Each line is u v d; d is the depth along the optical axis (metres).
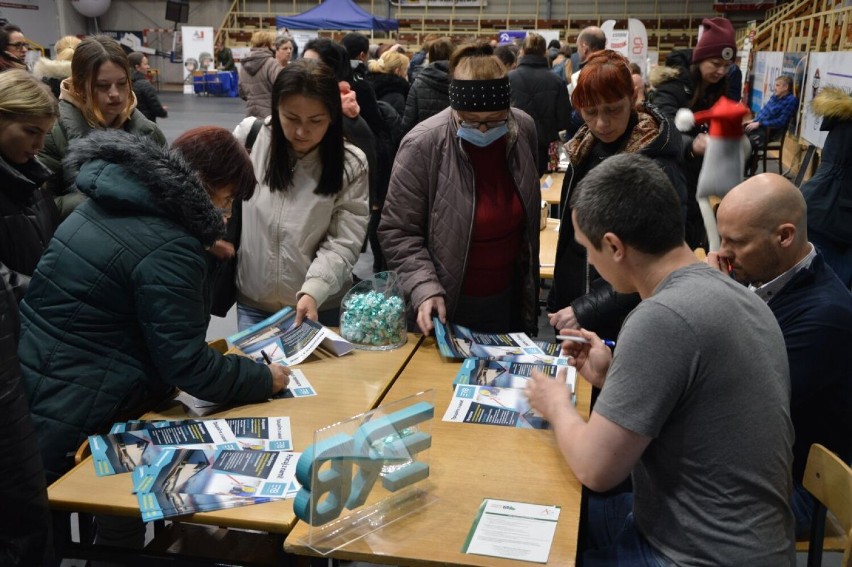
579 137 2.58
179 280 1.80
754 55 11.00
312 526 1.44
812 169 6.85
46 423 1.78
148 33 23.05
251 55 6.23
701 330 1.36
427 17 20.94
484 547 1.43
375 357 2.36
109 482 1.62
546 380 1.68
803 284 1.87
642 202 1.45
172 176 1.78
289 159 2.42
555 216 5.06
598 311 2.32
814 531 1.72
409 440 1.62
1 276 1.41
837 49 7.25
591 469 1.44
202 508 1.52
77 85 2.94
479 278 2.53
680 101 3.81
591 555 1.54
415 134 2.46
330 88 2.29
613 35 8.81
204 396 1.90
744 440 1.38
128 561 1.64
